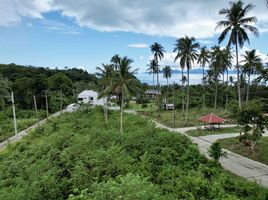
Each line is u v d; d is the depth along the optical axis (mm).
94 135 24016
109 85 35906
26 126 45875
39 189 12359
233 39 30469
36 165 17500
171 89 81750
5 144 32875
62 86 73938
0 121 47000
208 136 32312
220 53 45469
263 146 25328
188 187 13109
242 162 21203
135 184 8570
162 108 64750
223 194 12711
